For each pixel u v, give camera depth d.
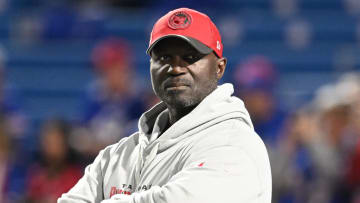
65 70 33.50
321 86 32.94
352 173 19.42
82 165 20.38
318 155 19.34
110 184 9.07
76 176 20.11
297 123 19.72
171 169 8.42
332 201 19.23
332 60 35.00
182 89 8.51
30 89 32.41
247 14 37.75
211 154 8.02
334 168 19.44
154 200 7.75
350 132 20.33
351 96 20.86
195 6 35.47
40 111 30.84
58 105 31.42
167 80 8.52
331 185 19.23
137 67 33.09
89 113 24.30
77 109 31.20
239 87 21.08
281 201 18.59
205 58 8.64
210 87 8.77
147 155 8.84
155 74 8.64
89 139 21.22
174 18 8.60
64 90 32.53
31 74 33.16
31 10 37.22
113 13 37.94
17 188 22.36
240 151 8.02
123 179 9.00
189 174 7.81
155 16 36.25
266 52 35.12
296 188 18.78
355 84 21.70
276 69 34.47
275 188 18.55
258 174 8.02
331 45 36.38
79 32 35.25
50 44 34.94
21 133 26.70
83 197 9.24
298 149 19.41
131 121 23.44
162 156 8.62
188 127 8.56
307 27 37.00
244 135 8.26
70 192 9.39
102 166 9.45
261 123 20.42
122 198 8.05
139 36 35.69
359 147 19.58
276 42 36.28
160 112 9.56
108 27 35.72
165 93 8.58
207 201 7.64
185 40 8.41
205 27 8.66
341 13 38.88
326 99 22.50
